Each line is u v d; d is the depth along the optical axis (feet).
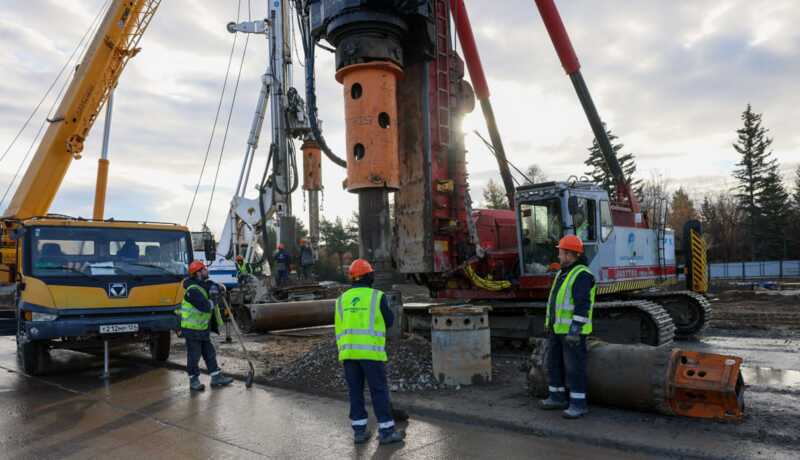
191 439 19.19
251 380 27.22
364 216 30.17
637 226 40.57
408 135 33.68
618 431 17.60
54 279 29.25
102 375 30.94
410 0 29.60
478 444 17.71
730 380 17.57
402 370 25.88
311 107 33.45
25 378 31.24
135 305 31.01
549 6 41.01
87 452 18.22
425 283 37.81
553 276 33.81
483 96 45.21
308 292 59.11
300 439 18.79
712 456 15.31
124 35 58.54
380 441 18.03
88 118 56.65
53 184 55.47
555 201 33.94
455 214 34.37
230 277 65.67
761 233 176.96
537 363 21.94
